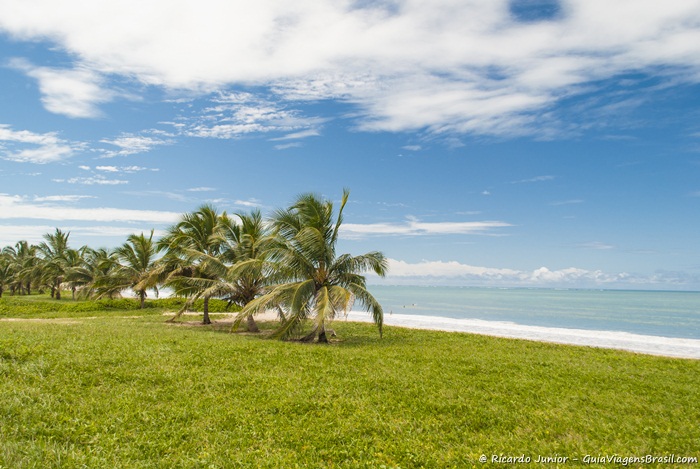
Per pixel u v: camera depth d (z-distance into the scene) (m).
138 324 23.55
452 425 8.27
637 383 11.91
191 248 26.33
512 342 20.36
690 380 12.67
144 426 7.55
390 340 20.06
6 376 9.45
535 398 10.13
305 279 20.28
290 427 7.84
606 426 8.30
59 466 5.79
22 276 55.03
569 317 45.81
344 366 12.65
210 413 8.31
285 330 19.73
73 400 8.48
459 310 57.41
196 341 15.54
